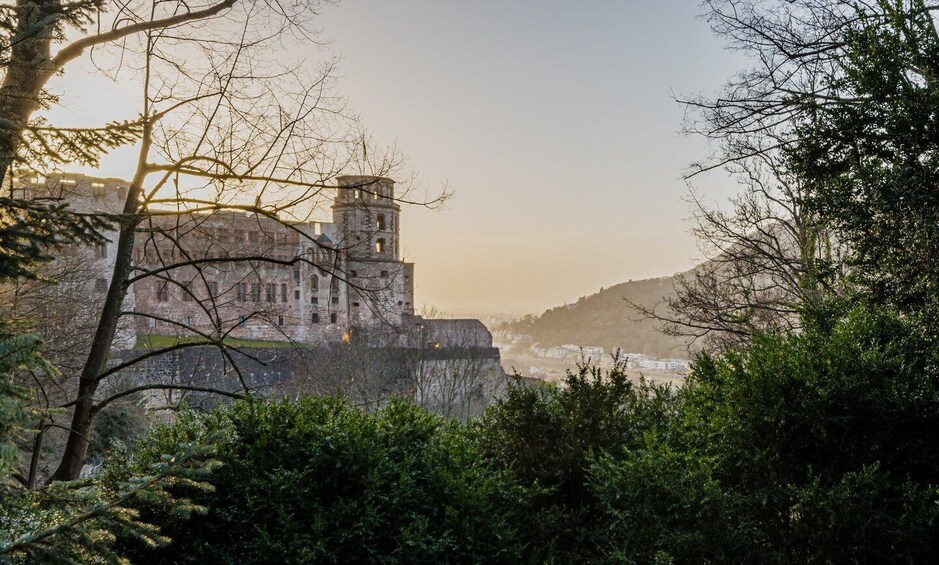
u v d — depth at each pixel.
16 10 3.31
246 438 5.70
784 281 14.41
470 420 7.24
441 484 5.60
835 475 5.39
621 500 5.36
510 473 5.99
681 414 6.63
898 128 6.10
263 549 4.84
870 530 4.75
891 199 6.04
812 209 7.11
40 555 2.48
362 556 5.16
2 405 2.22
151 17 7.41
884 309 6.44
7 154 3.26
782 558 4.83
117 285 7.51
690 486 5.06
